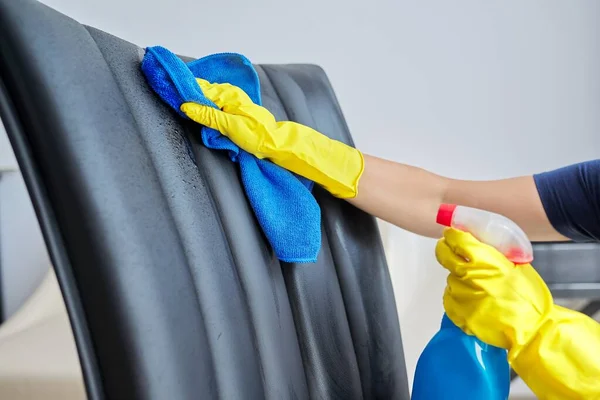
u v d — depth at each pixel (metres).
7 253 1.23
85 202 0.32
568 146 1.17
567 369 0.49
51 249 0.32
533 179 0.68
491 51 1.15
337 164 0.58
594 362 0.49
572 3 1.11
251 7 1.13
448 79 1.17
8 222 1.22
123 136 0.36
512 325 0.49
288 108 0.66
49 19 0.34
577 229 0.65
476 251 0.51
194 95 0.45
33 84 0.31
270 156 0.53
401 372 0.69
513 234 0.53
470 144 1.20
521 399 1.09
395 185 0.63
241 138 0.50
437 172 1.21
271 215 0.50
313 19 1.14
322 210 0.62
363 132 1.21
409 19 1.15
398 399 0.68
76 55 0.35
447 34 1.15
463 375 0.50
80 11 1.09
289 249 0.50
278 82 0.67
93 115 0.34
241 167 0.51
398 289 1.12
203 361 0.37
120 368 0.32
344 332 0.62
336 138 0.70
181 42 1.13
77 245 0.32
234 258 0.46
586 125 1.16
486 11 1.13
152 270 0.34
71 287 0.32
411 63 1.17
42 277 1.22
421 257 1.14
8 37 0.31
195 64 0.54
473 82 1.17
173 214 0.40
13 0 0.32
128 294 0.32
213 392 0.38
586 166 0.66
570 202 0.64
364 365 0.64
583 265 0.93
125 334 0.32
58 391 0.73
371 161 0.63
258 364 0.45
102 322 0.32
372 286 0.66
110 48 0.42
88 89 0.34
